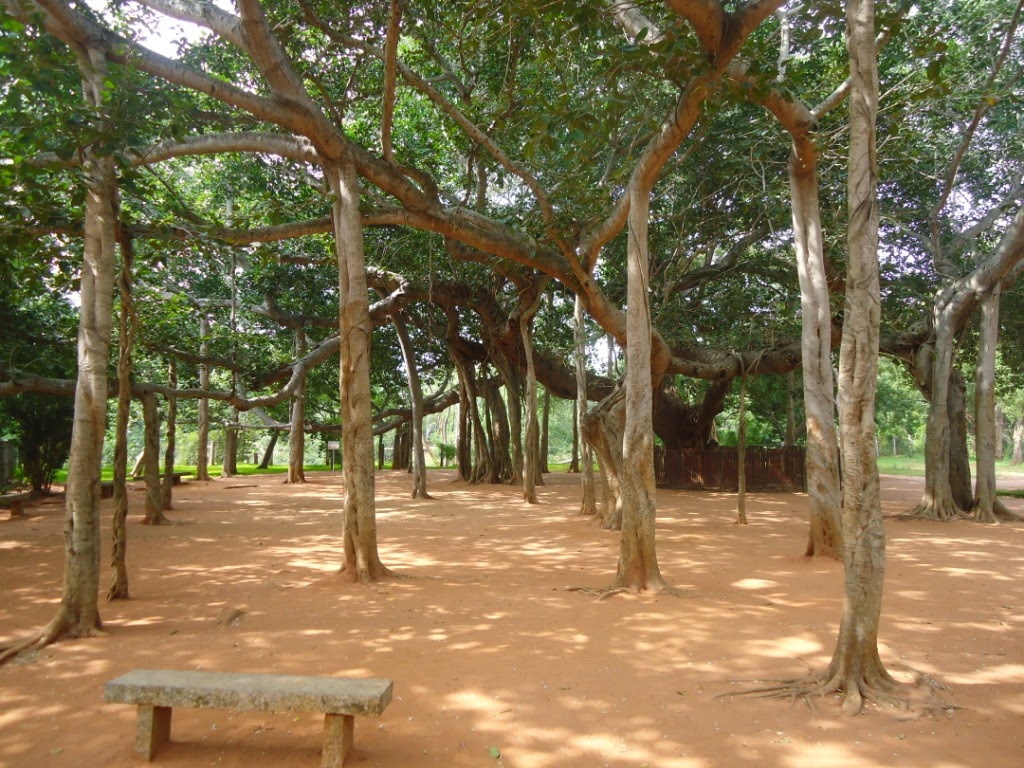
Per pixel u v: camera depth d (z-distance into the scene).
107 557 10.10
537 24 8.82
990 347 15.29
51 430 18.61
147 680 3.73
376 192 12.61
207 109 12.10
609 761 3.70
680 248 18.12
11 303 14.54
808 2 8.24
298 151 9.13
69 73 6.56
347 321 8.73
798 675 4.92
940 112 14.67
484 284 21.05
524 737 3.96
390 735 3.97
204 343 19.30
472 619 6.47
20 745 3.90
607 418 13.62
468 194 14.23
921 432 57.69
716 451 23.45
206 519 14.91
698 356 21.14
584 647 5.58
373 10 10.43
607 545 11.20
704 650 5.50
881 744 3.88
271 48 8.36
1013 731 4.04
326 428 29.80
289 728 4.09
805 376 9.94
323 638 5.84
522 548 10.98
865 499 4.65
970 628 6.14
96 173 6.54
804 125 9.25
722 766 3.64
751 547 10.95
